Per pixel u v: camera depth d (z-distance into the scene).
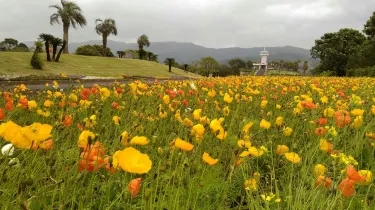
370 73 41.22
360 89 11.39
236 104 6.47
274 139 3.77
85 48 81.88
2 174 1.98
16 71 28.94
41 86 17.09
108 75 38.62
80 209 1.93
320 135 3.71
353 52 68.12
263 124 3.23
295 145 3.50
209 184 2.79
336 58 68.88
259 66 155.62
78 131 3.27
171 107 4.56
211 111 5.24
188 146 2.08
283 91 8.86
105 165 1.90
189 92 7.12
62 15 58.22
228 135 3.82
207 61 98.00
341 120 4.03
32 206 2.11
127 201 2.43
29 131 1.66
